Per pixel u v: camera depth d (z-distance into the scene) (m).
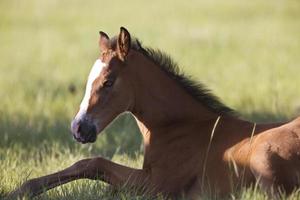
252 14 41.81
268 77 22.12
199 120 11.27
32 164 13.13
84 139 10.80
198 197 10.62
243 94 19.78
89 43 33.97
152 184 10.95
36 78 24.86
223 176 10.53
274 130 10.38
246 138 10.63
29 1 52.69
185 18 41.09
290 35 33.50
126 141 15.19
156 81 11.30
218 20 39.75
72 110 18.56
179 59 26.62
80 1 52.00
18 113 18.17
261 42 31.75
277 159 10.04
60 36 37.06
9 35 38.69
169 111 11.32
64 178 10.91
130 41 11.05
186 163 10.90
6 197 10.68
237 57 27.94
